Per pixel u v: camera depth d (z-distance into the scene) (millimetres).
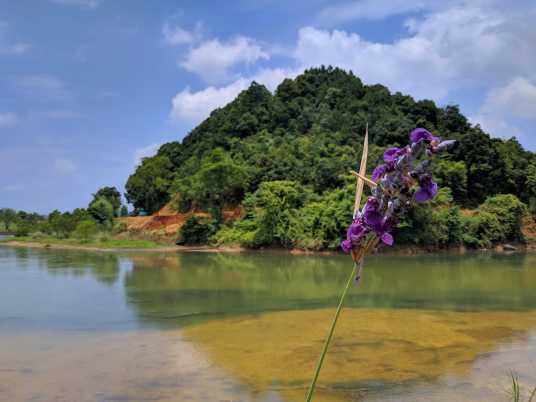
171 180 89875
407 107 85312
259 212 63000
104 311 21594
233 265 41469
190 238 66625
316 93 101750
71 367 13656
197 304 23312
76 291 27172
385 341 16391
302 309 22062
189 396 11453
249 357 14625
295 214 58500
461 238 60938
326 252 54719
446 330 17922
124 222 80875
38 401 11133
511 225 66750
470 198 73438
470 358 14414
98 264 42250
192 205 76562
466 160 74875
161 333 17609
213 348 15594
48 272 36219
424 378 12695
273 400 11211
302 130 88312
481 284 30016
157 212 84688
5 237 91250
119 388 12000
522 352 15039
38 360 14344
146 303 23578
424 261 45625
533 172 79688
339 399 11273
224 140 88312
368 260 46719
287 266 40594
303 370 13406
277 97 101938
